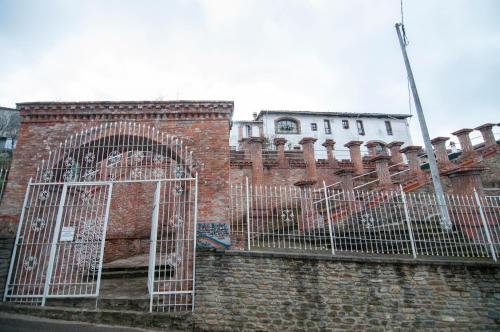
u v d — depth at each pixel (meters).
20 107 8.32
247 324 6.56
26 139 8.20
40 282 7.09
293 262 6.97
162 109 8.48
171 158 8.77
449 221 8.61
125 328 6.18
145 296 7.04
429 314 6.64
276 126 29.83
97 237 8.59
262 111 29.88
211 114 8.54
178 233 7.28
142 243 14.37
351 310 6.65
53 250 7.14
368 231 8.77
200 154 8.16
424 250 8.32
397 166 16.03
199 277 6.86
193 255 7.14
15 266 7.14
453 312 6.66
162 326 6.41
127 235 14.35
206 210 7.63
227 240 7.34
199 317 6.57
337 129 30.44
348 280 6.86
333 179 16.75
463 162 12.71
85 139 8.17
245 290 6.77
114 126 8.33
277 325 6.56
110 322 6.34
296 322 6.58
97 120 8.42
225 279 6.84
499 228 8.06
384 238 8.38
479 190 9.12
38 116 8.40
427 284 6.84
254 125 29.91
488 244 7.69
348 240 8.95
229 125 8.96
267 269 6.93
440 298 6.75
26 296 6.78
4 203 7.59
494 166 12.52
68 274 8.46
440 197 9.35
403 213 9.98
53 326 5.95
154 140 8.22
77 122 8.41
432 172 10.19
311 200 8.30
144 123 8.44
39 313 6.41
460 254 8.05
